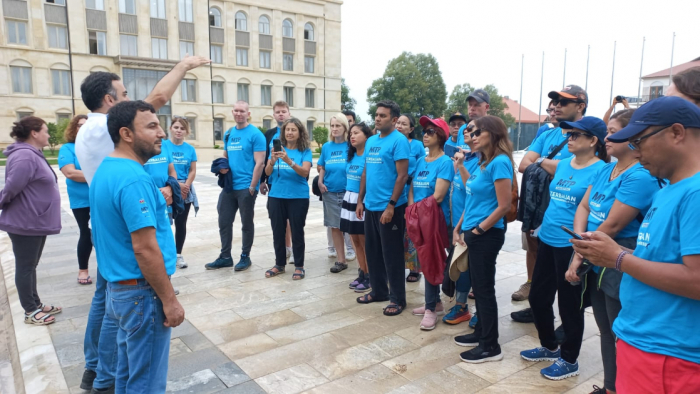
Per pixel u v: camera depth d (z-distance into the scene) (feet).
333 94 128.47
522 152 108.99
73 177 14.52
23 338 11.92
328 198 17.78
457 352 11.23
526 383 9.75
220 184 17.95
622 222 7.53
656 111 5.08
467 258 11.23
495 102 184.14
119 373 7.86
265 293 15.51
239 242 23.03
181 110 103.86
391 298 13.80
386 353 11.17
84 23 92.38
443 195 12.45
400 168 12.97
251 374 10.14
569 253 9.30
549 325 10.52
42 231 12.52
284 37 117.80
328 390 9.48
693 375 4.98
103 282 9.10
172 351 11.27
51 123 89.25
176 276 17.35
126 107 7.29
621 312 5.88
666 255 5.16
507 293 15.51
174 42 101.71
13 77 88.89
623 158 8.02
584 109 12.46
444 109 178.60
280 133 17.37
